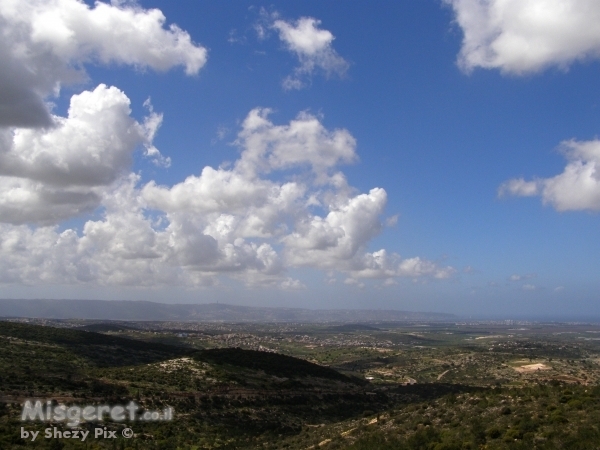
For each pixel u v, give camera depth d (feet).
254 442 254.47
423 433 174.09
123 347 532.73
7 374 283.59
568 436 141.49
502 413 180.04
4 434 200.03
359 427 222.89
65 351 432.25
